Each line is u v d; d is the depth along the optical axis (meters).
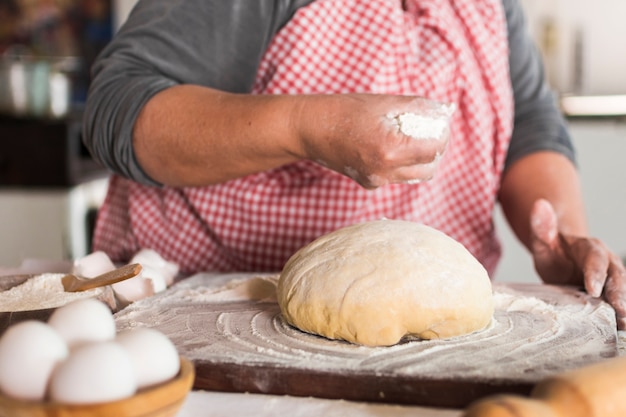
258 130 0.77
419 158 0.71
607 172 2.31
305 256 0.71
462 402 0.56
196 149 0.83
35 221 2.13
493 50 1.09
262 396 0.59
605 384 0.43
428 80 1.00
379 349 0.63
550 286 0.89
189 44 0.91
